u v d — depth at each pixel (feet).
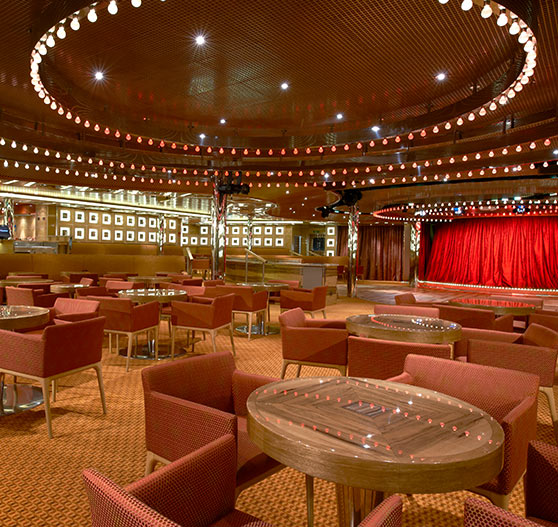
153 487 3.80
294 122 20.17
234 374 7.43
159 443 6.16
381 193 38.50
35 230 55.57
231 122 20.29
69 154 23.25
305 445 4.19
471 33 12.00
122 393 12.48
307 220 67.51
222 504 4.57
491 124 19.10
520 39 10.03
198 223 74.23
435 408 5.41
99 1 9.01
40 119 20.74
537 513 4.74
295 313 12.85
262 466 5.75
